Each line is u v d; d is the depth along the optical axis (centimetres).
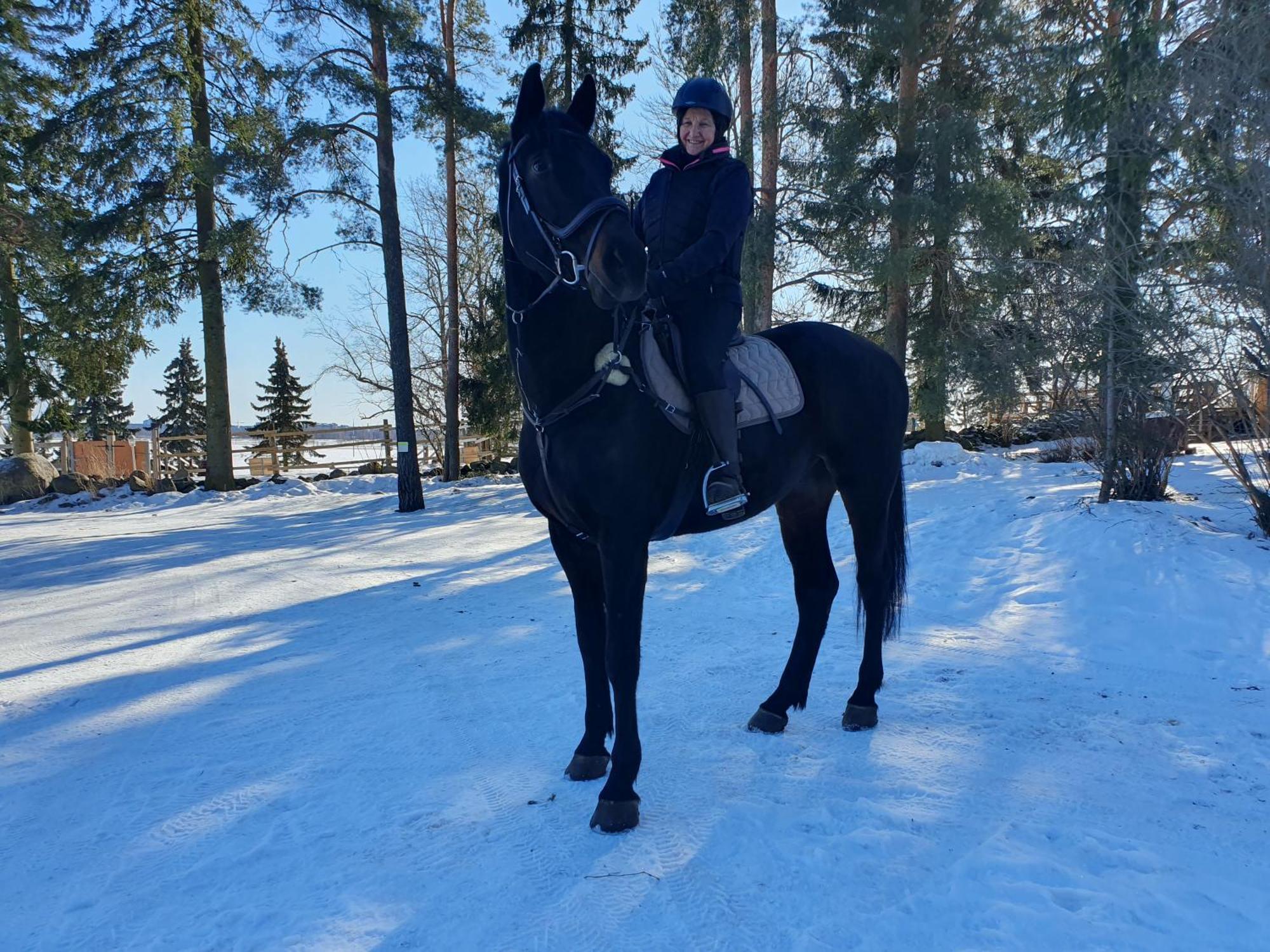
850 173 1502
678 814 314
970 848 279
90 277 1961
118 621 701
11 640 640
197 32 2002
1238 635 504
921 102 1557
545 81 1911
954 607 629
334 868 280
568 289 308
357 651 568
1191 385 751
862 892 256
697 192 348
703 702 439
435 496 1819
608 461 310
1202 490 934
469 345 2073
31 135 2022
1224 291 686
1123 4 943
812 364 400
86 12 1923
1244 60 667
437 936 242
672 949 234
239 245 1571
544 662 522
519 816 315
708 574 797
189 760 379
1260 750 353
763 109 1568
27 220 1825
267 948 237
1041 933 230
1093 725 387
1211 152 736
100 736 418
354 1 1459
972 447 2075
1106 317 802
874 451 412
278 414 5275
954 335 1583
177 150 1925
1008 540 766
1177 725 383
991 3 1448
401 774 356
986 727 388
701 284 341
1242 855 271
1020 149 1652
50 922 254
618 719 313
